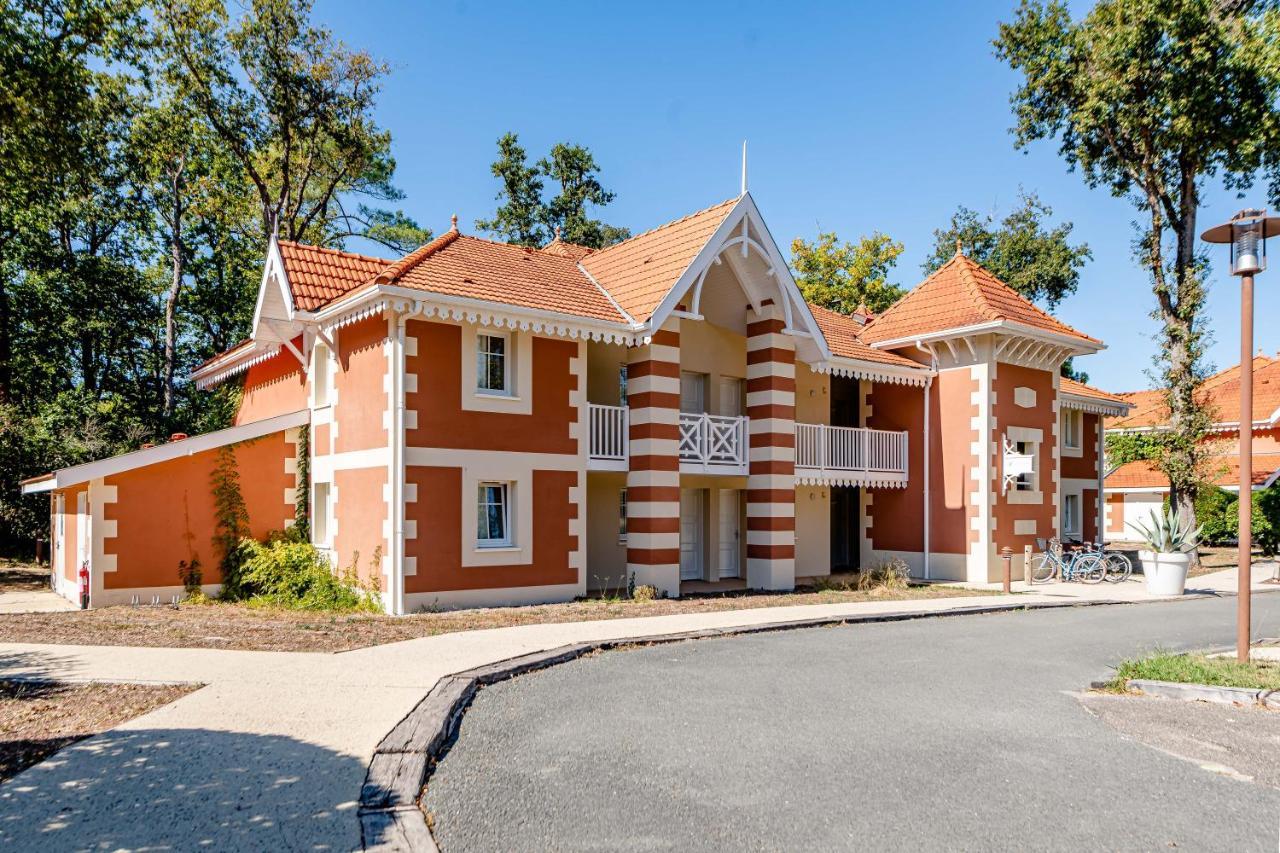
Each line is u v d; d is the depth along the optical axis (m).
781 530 18.47
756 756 6.36
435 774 5.94
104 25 20.09
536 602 15.28
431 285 13.84
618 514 18.58
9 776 5.62
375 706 7.37
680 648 11.03
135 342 30.25
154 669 8.90
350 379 15.34
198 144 30.47
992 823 5.11
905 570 20.58
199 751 6.12
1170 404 25.94
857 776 5.94
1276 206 26.09
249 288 32.47
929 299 23.30
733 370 19.75
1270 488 29.34
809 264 46.72
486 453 14.80
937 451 22.02
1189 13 22.09
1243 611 9.98
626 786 5.70
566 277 17.58
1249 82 22.48
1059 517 23.25
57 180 25.69
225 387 26.14
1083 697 8.54
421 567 13.94
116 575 14.70
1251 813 5.34
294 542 16.41
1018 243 42.38
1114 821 5.18
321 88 30.06
